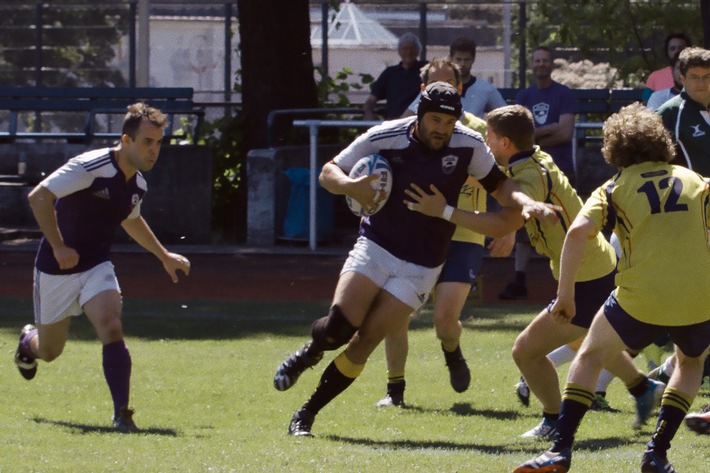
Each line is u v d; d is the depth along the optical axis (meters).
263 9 55.62
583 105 56.72
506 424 21.45
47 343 22.25
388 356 23.36
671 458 17.69
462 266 23.08
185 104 58.12
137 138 20.69
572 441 16.50
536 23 59.50
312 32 67.25
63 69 64.69
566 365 27.20
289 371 20.00
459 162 18.97
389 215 19.25
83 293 20.97
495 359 28.34
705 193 16.48
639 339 16.61
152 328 32.91
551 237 19.97
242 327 33.16
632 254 16.36
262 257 48.53
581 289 19.78
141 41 64.19
